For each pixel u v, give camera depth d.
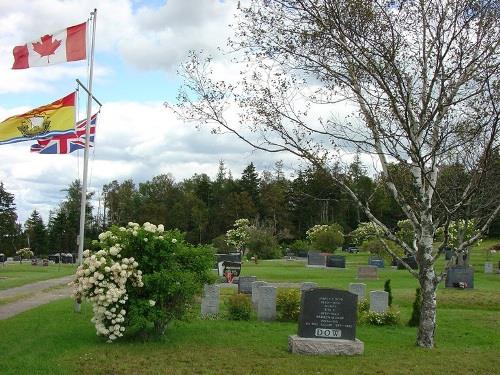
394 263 44.06
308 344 11.55
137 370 9.87
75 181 100.38
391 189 13.26
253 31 12.91
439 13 12.40
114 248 12.15
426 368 10.41
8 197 93.94
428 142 12.66
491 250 59.91
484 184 13.28
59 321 15.35
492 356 11.74
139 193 108.31
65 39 18.95
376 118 14.02
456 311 19.39
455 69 11.86
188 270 13.11
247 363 10.55
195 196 101.75
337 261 43.22
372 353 11.81
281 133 13.12
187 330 14.31
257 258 52.25
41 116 18.88
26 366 9.86
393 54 11.72
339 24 11.95
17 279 31.22
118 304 12.16
